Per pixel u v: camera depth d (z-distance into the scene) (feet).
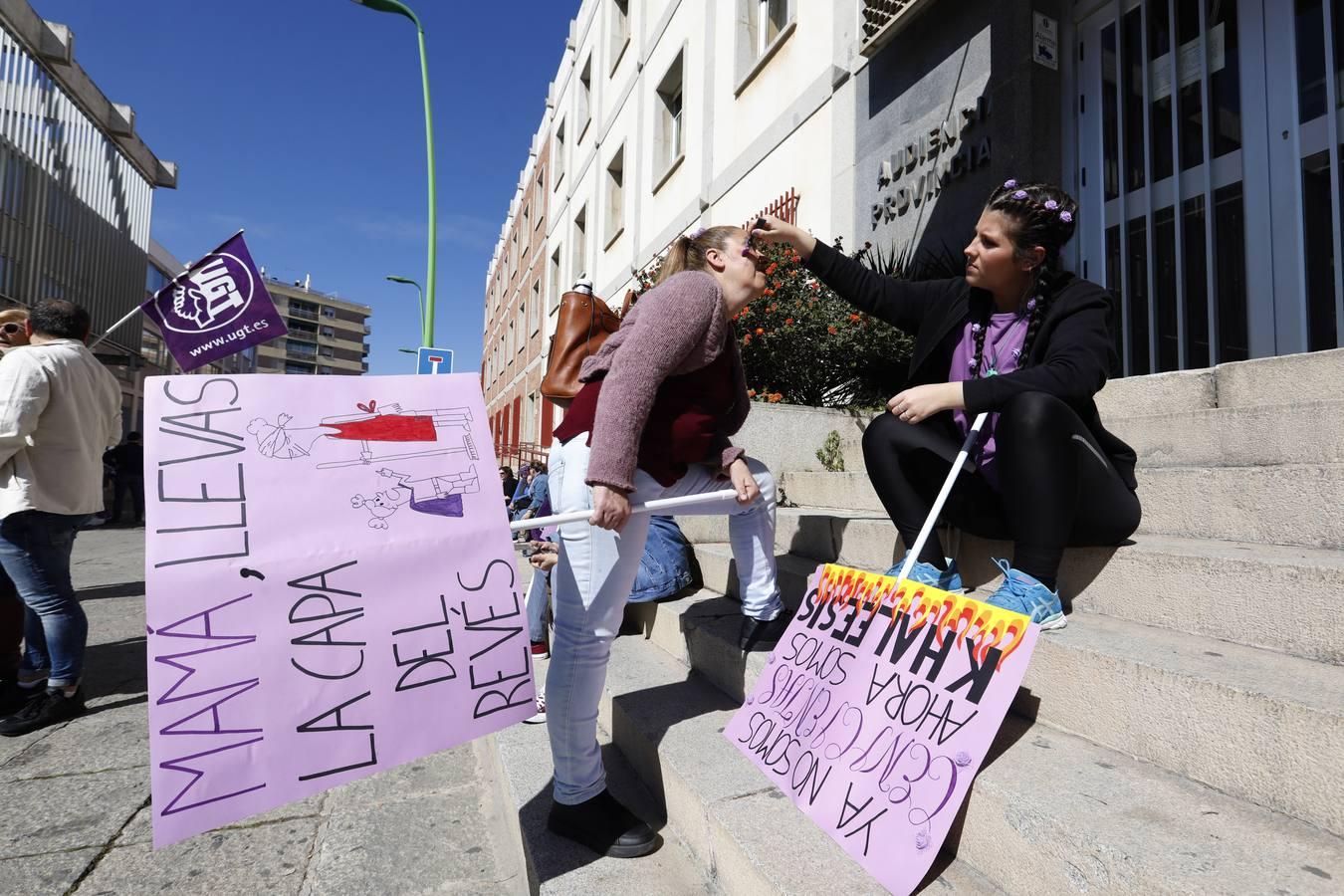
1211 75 12.67
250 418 4.44
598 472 4.64
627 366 4.81
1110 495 5.17
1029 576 4.99
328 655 4.22
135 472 41.83
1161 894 2.91
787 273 16.11
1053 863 3.43
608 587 5.27
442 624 4.56
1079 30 15.24
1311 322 11.11
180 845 6.56
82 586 19.15
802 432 14.26
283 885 5.94
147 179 53.93
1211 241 12.51
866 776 4.39
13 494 9.03
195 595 3.98
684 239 6.04
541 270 63.21
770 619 6.66
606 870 4.99
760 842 4.34
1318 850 3.10
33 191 39.58
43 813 7.09
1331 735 3.22
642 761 6.27
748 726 5.72
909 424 6.04
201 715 3.85
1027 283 5.93
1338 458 6.24
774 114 25.94
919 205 18.21
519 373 72.59
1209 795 3.66
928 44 18.21
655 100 36.78
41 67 40.01
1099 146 14.61
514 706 4.67
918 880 3.71
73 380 9.47
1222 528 5.97
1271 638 4.38
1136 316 13.83
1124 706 4.21
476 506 4.85
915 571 5.72
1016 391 5.06
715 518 11.21
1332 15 11.01
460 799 7.60
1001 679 3.98
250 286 15.81
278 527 4.29
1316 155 11.16
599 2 47.75
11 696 9.74
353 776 4.14
